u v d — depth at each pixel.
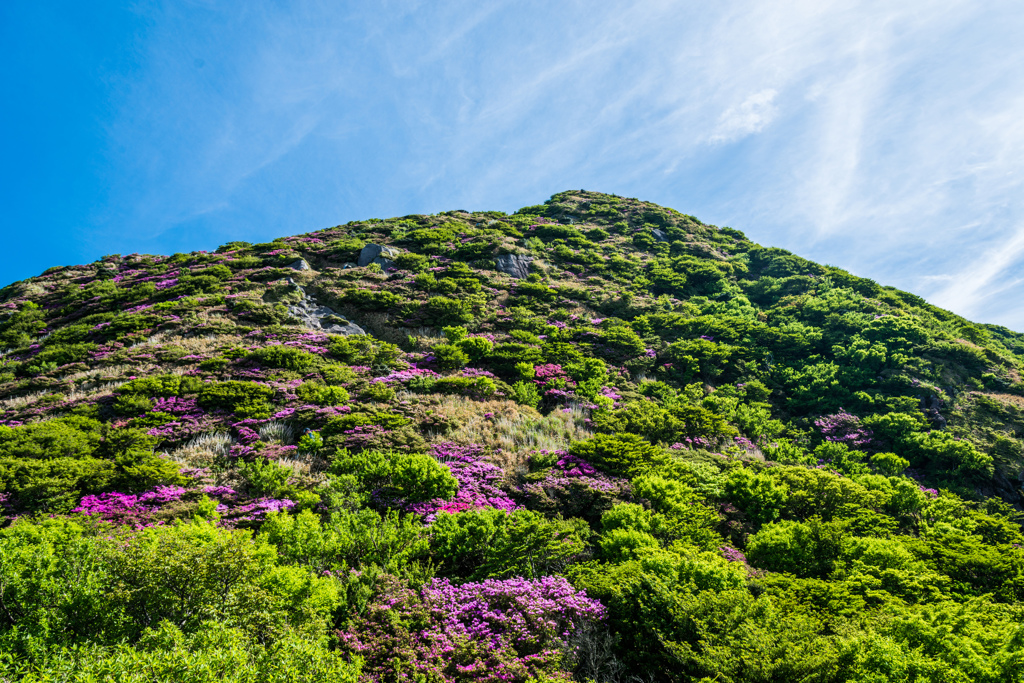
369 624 6.70
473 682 6.02
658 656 6.77
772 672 5.74
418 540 9.17
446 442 14.98
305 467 13.23
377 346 24.30
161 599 5.57
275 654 4.98
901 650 6.00
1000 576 9.15
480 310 29.83
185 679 4.16
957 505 13.99
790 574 8.96
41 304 32.12
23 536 7.01
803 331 28.53
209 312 26.88
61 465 11.66
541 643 6.80
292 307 28.39
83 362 21.09
